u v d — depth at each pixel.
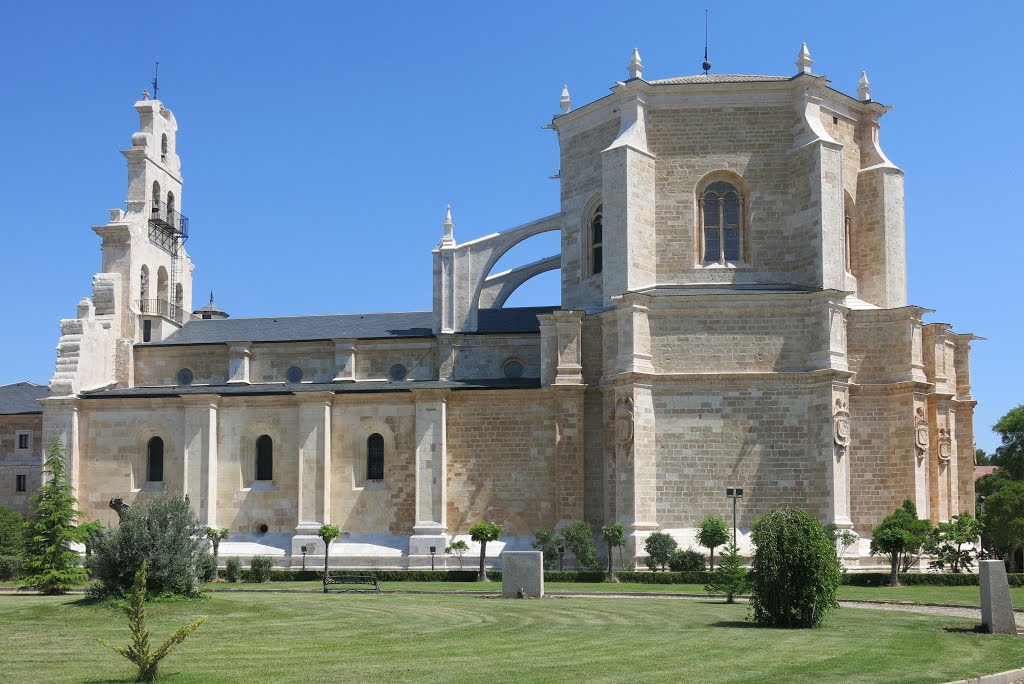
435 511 61.22
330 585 50.41
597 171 62.66
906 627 30.70
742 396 55.56
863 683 21.11
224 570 55.53
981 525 52.75
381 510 62.84
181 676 21.78
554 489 59.94
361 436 63.94
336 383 66.94
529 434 61.16
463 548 57.56
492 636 28.12
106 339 69.12
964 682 21.34
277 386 67.00
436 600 39.09
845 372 54.53
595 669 22.48
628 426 55.06
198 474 64.44
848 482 54.22
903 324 57.06
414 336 66.69
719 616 33.50
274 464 64.50
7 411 76.31
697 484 55.16
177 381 69.44
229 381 67.69
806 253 57.91
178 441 65.38
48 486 46.75
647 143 60.41
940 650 25.64
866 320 57.75
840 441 53.97
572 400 58.81
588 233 63.25
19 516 68.38
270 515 64.00
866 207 61.91
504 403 61.69
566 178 64.38
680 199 59.94
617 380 55.75
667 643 26.62
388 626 30.39
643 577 50.50
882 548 49.12
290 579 55.59
